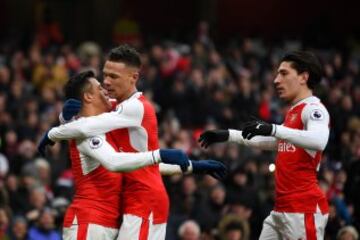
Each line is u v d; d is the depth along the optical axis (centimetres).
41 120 3797
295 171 1562
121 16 6825
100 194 1558
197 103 4219
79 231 1545
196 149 3356
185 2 7000
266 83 4556
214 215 2773
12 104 3988
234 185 2848
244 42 5447
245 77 4578
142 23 6881
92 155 1522
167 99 4297
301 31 6862
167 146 3412
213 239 2470
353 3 6812
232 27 6900
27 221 2619
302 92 1569
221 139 1627
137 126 1543
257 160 3136
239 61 5125
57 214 2595
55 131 1552
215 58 4862
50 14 5675
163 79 4484
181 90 4300
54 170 3222
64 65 4575
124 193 1566
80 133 1521
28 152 3334
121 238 1550
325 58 5416
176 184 2889
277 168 1589
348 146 3188
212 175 1600
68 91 1584
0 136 3638
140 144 1552
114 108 1564
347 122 3734
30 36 5659
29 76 4519
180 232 2491
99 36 6762
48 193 2978
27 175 3003
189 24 6919
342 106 3941
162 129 3647
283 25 6894
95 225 1545
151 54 4828
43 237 2556
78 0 6762
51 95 4081
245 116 4028
